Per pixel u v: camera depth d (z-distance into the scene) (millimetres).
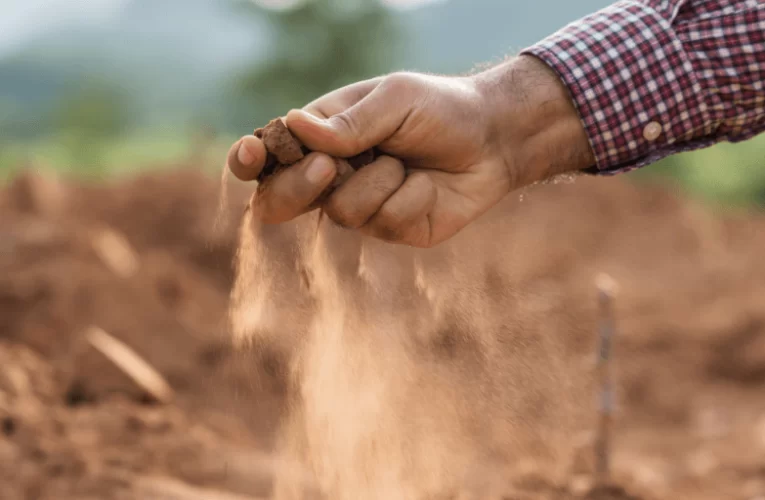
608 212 9906
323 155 1429
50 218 6500
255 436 3420
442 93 1534
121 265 5391
